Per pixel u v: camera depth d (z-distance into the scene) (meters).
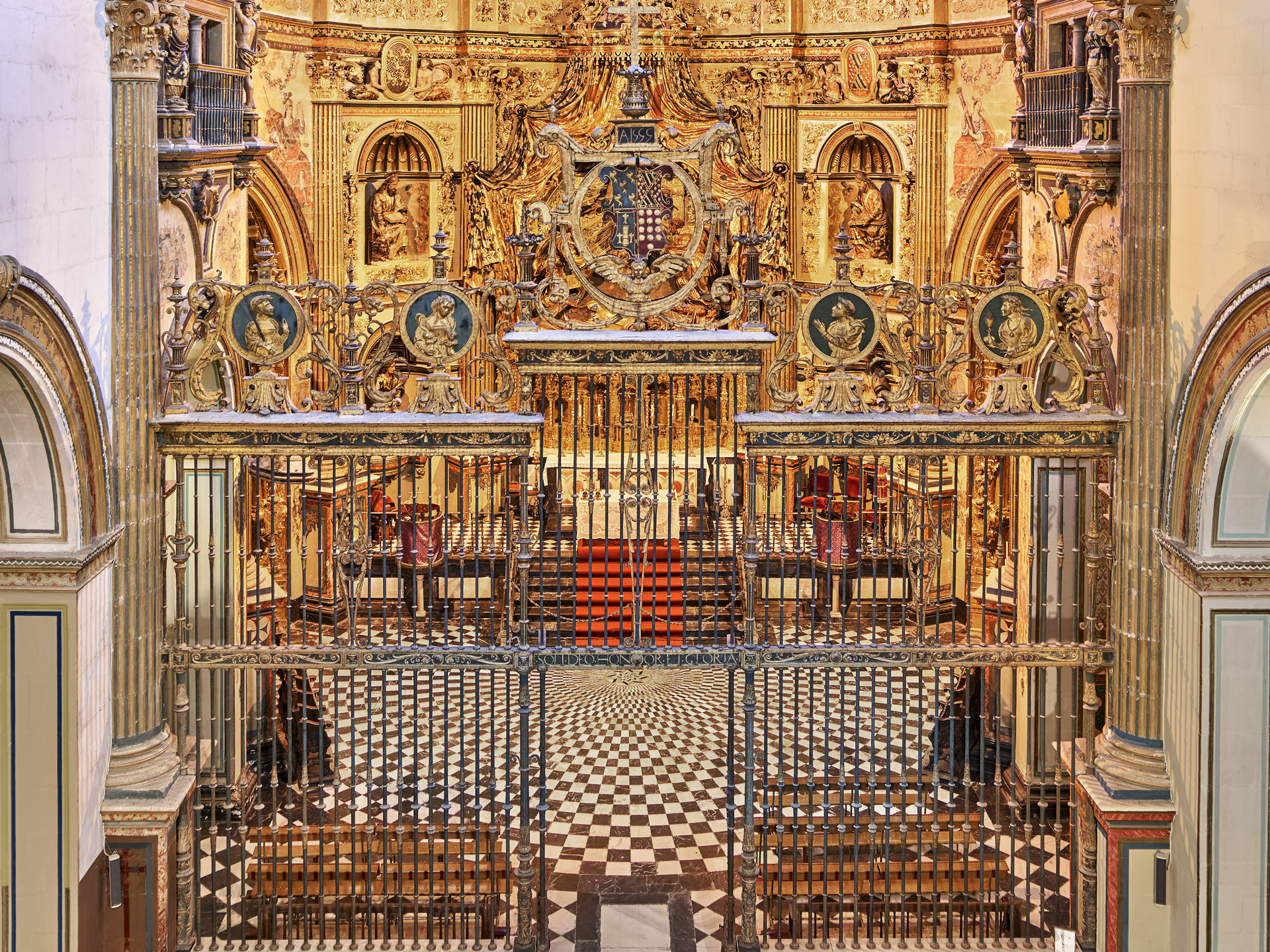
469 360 24.66
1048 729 15.32
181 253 15.23
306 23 23.70
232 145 16.20
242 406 12.51
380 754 17.33
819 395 12.46
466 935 12.70
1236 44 10.98
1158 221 12.10
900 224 25.11
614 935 12.78
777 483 24.53
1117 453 12.45
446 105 26.30
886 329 12.38
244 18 17.59
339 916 12.84
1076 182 14.82
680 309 24.86
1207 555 11.61
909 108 24.61
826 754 12.45
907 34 24.28
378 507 24.16
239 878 14.30
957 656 12.44
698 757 17.86
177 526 12.65
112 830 12.02
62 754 11.44
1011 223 23.23
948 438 12.43
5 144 10.00
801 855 14.32
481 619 22.36
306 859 12.48
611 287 24.19
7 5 10.02
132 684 12.25
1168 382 12.15
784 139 26.12
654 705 19.73
